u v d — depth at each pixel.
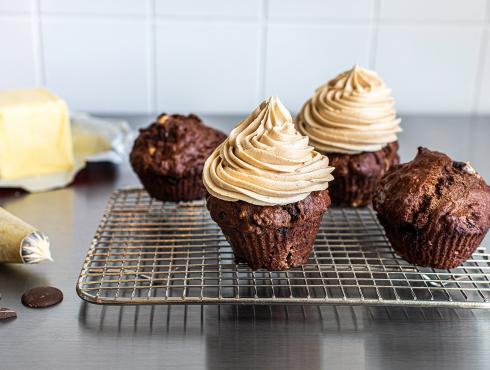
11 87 0.65
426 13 0.66
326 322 0.34
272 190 0.36
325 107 0.46
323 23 0.65
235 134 0.38
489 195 0.38
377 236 0.42
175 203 0.47
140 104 0.67
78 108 0.67
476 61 0.68
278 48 0.66
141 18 0.64
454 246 0.37
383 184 0.39
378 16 0.65
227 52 0.66
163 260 0.38
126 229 0.42
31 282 0.37
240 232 0.37
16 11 0.63
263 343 0.32
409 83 0.68
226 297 0.35
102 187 0.51
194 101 0.68
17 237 0.37
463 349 0.32
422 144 0.61
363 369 0.30
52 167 0.52
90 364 0.30
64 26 0.64
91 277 0.37
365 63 0.67
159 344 0.32
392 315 0.34
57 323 0.33
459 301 0.34
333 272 0.37
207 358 0.31
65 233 0.43
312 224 0.37
